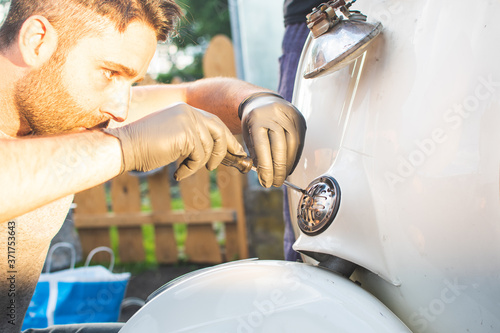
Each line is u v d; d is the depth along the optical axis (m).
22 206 0.64
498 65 0.58
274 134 0.78
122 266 3.84
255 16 3.50
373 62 0.70
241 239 3.47
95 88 0.86
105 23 0.82
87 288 1.94
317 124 0.79
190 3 11.70
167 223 3.72
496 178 0.57
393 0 0.69
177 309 0.62
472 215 0.58
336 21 0.68
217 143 0.78
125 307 2.82
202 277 0.67
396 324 0.59
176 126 0.71
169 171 3.79
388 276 0.64
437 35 0.63
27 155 0.65
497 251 0.58
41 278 1.97
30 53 0.83
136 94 1.27
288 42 1.21
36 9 0.84
